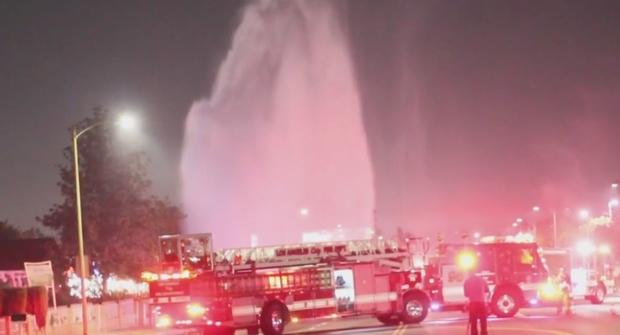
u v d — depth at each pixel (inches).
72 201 1882.4
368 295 1178.6
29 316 1215.6
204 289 1106.1
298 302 1140.5
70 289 1776.6
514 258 1218.6
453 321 1205.7
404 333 1035.3
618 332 927.0
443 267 1224.8
